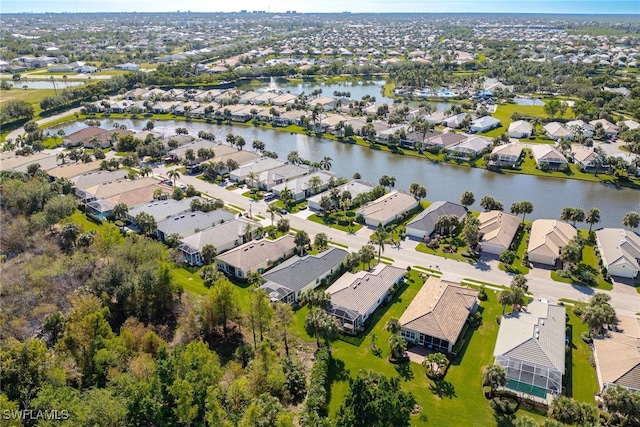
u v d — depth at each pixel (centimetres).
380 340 8938
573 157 18938
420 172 18500
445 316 8925
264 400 6794
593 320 8269
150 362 7412
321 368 7775
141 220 12681
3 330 8350
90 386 7281
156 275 9494
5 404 5972
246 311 8719
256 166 17700
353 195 15212
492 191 16538
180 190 14875
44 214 12519
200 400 6681
